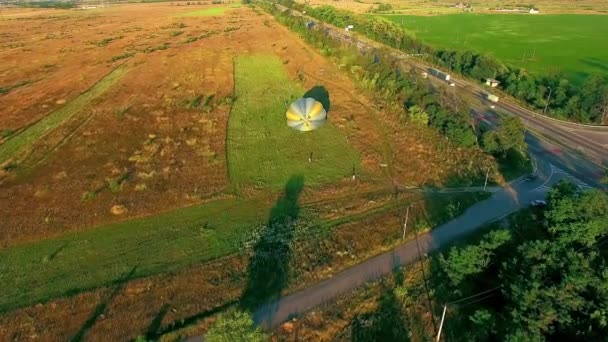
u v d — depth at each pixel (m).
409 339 34.75
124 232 45.88
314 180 55.53
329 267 41.28
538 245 36.47
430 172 57.69
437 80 97.25
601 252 39.91
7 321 35.28
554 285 32.69
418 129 68.62
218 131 68.81
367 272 40.97
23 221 47.03
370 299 38.00
